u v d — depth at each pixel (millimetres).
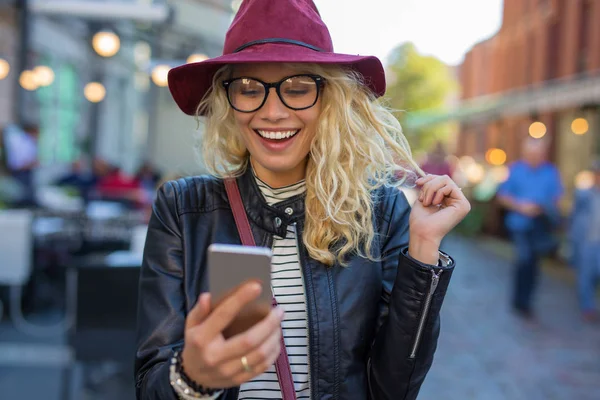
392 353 1352
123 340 3064
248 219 1446
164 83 7266
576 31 11719
